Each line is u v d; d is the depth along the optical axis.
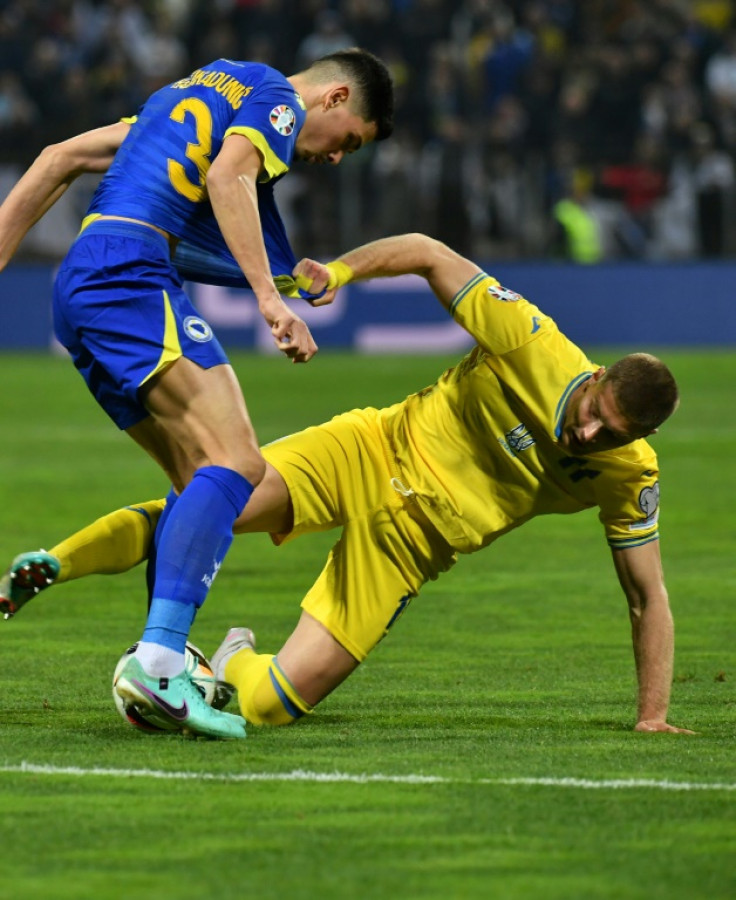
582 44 72.38
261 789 11.59
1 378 57.25
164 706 13.02
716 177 65.56
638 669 14.29
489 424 14.35
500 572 24.88
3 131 63.44
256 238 13.25
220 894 9.22
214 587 23.30
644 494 14.06
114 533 13.94
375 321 65.44
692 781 11.93
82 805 11.11
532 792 11.54
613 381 13.38
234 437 13.31
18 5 69.88
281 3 70.44
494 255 64.50
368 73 14.41
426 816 10.88
